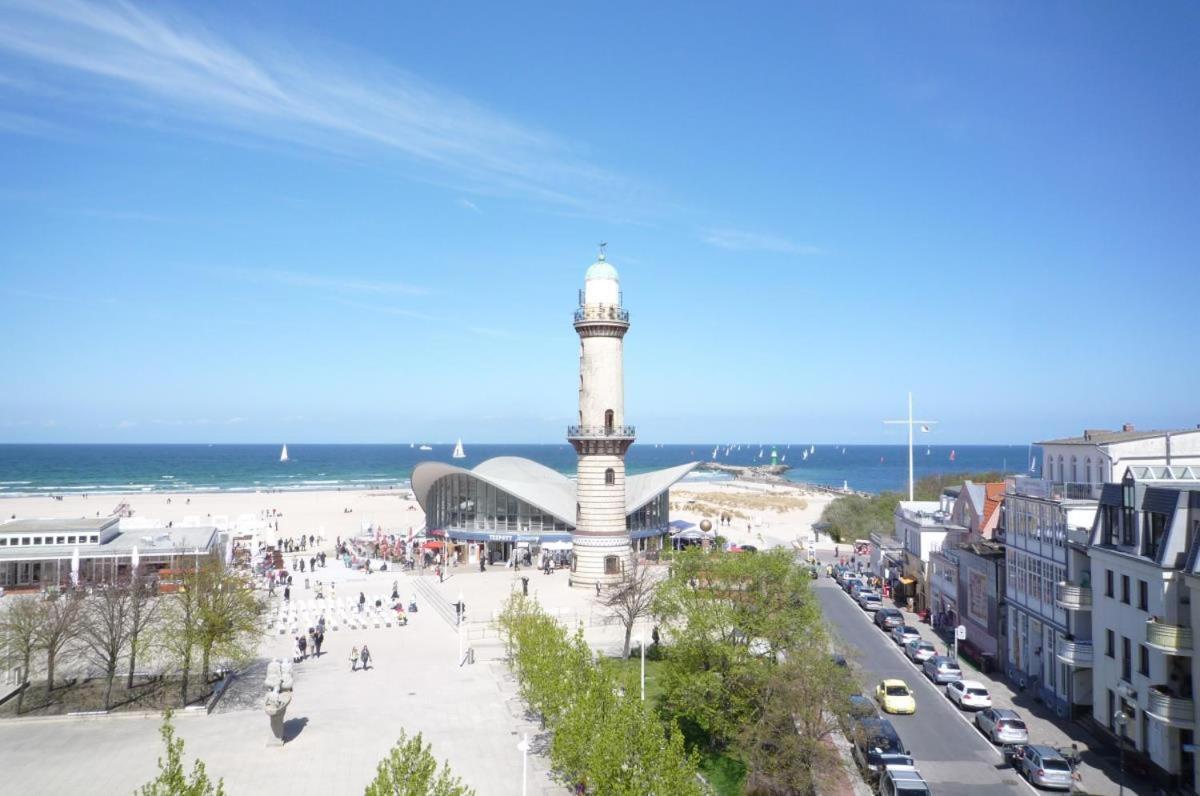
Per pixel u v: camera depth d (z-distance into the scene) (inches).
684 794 932.0
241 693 1836.9
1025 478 2178.9
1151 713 1348.4
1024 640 1948.8
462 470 3686.0
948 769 1465.3
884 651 2295.8
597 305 3080.7
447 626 2516.0
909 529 3026.6
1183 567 1355.8
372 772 1375.5
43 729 1581.0
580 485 3097.9
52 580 2797.7
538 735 1558.8
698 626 1537.9
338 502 7381.9
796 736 1338.6
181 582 2058.3
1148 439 1899.6
